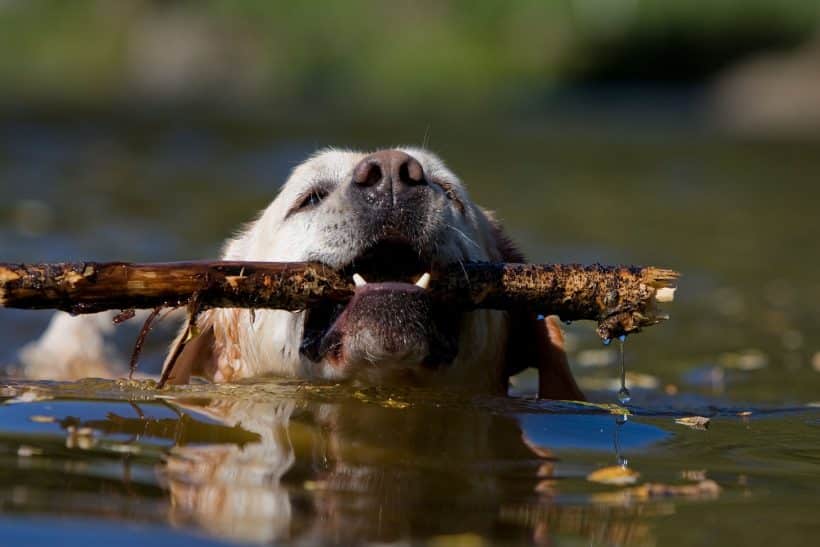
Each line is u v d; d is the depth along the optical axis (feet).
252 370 29.68
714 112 136.36
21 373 35.17
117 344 40.16
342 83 154.20
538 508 18.69
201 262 24.94
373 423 23.89
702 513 18.74
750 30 156.76
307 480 19.62
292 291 25.12
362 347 24.79
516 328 31.53
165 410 24.23
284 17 164.35
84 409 24.00
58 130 103.04
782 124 129.39
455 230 26.17
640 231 67.82
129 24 171.83
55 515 17.16
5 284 23.35
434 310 26.45
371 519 17.70
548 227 67.51
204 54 161.17
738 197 82.84
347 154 29.30
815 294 53.57
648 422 26.35
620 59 156.46
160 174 82.17
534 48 155.94
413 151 29.58
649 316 26.08
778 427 27.32
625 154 103.71
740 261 60.49
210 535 16.62
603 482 20.40
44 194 70.85
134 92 147.84
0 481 18.69
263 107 133.49
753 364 40.75
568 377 30.40
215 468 20.04
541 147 106.11
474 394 27.81
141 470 19.69
